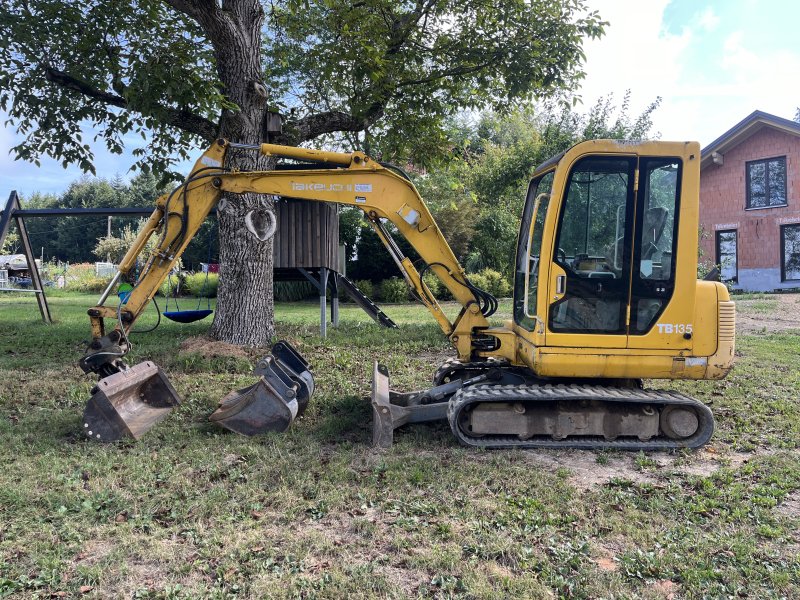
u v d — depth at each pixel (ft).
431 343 34.47
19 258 124.98
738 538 12.27
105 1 30.48
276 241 36.14
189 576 10.91
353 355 31.24
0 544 11.78
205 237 110.83
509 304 62.44
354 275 79.15
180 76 26.43
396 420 18.53
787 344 35.06
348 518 13.19
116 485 14.55
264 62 41.70
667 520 13.14
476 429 17.67
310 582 10.64
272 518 13.12
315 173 19.51
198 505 13.48
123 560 11.28
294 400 18.90
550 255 17.24
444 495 14.25
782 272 71.36
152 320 48.91
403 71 36.65
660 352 17.19
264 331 31.58
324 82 38.73
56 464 15.65
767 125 70.85
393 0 35.50
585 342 17.13
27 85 30.40
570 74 37.04
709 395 23.88
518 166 81.15
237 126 29.48
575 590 10.48
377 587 10.57
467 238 80.43
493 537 12.19
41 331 39.17
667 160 17.13
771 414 21.33
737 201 74.54
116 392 17.97
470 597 10.29
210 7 27.48
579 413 17.60
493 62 36.27
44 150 31.91
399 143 38.22
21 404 21.80
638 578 10.91
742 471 15.79
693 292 17.16
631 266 17.13
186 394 22.70
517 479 15.17
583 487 14.85
